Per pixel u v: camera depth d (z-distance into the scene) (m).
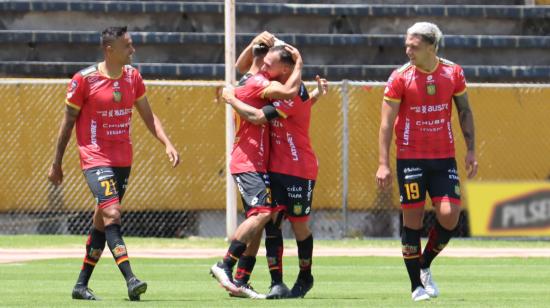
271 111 30.23
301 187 31.19
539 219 60.59
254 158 30.72
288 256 50.53
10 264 46.09
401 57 70.75
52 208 60.38
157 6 70.62
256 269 44.09
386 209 61.59
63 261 47.62
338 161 61.50
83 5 70.50
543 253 53.62
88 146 30.28
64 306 28.28
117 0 72.25
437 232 31.47
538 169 62.62
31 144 60.22
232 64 56.84
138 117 60.19
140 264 46.78
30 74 68.00
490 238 60.97
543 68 69.94
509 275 42.62
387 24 72.38
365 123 61.50
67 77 68.06
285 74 31.28
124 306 28.12
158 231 61.06
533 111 62.62
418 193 30.42
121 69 30.56
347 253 52.88
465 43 70.62
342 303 29.14
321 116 61.47
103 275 41.38
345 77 68.69
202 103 60.81
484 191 61.28
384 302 29.55
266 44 31.69
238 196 61.88
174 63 69.56
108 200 29.94
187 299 31.14
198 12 70.88
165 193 60.69
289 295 31.50
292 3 74.81
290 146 31.00
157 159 60.47
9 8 70.31
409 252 30.56
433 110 30.22
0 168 60.16
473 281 40.00
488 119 62.41
